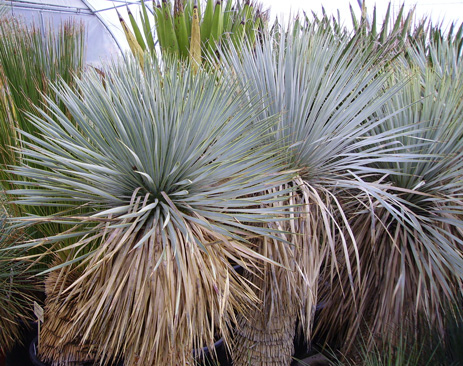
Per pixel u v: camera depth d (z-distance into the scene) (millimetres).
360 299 2008
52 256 1782
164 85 1355
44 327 1650
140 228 1318
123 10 8602
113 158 1295
